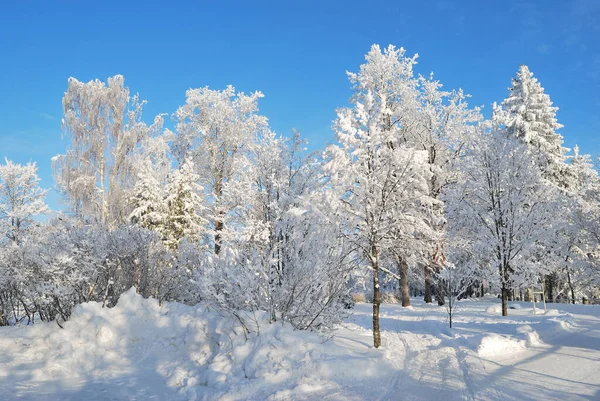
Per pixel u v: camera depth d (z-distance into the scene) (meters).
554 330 11.03
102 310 11.23
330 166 10.27
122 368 9.65
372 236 10.13
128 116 23.20
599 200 23.23
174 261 15.59
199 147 24.44
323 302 10.33
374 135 10.25
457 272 14.78
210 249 20.12
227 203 15.15
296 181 12.92
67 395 7.93
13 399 7.56
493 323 13.23
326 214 10.30
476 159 18.28
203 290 10.30
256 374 8.29
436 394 7.01
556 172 28.48
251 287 9.98
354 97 21.66
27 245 11.84
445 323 13.81
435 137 23.33
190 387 8.27
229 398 7.59
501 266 16.52
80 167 21.80
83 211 21.14
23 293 11.55
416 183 10.48
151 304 11.63
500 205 17.08
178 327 10.88
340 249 10.55
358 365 8.43
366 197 10.15
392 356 9.44
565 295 32.38
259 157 14.04
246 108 24.27
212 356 9.60
